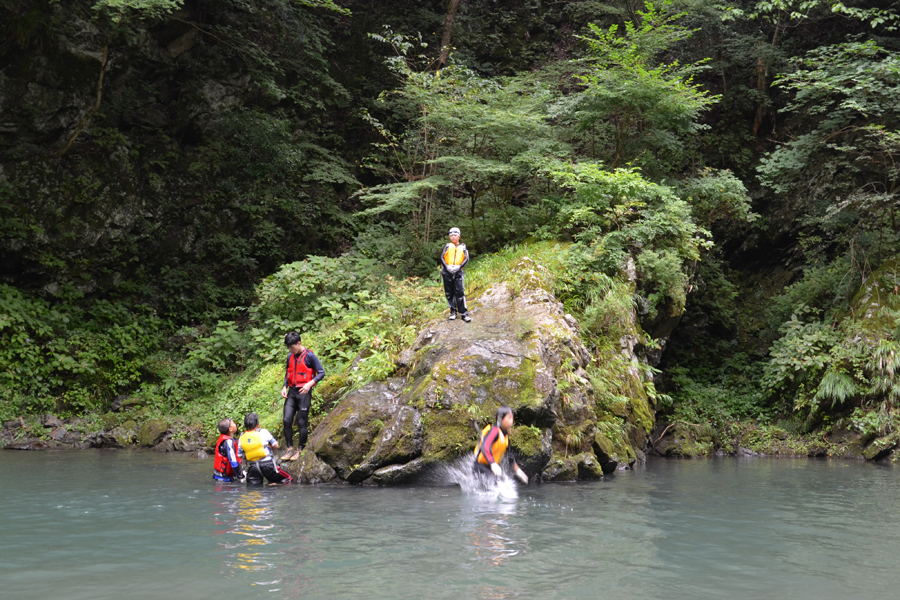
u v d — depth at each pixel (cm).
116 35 1585
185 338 1459
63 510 590
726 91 1902
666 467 1005
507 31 2262
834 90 1355
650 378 1166
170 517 562
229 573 395
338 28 2156
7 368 1205
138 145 1608
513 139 1356
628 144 1405
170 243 1603
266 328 1248
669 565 427
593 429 886
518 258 1113
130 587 367
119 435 1118
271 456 775
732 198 1388
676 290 1205
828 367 1265
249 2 1833
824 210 1563
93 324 1411
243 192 1719
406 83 1402
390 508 612
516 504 644
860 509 646
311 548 457
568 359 886
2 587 366
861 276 1392
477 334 859
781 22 1847
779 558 449
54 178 1477
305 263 1284
